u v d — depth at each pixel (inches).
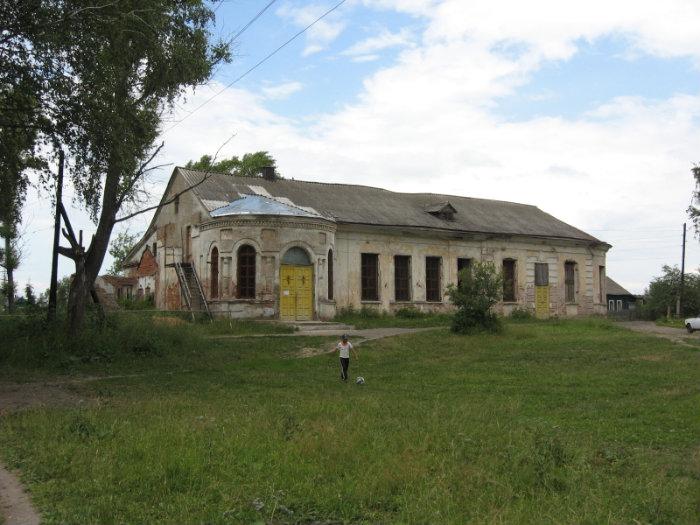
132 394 576.4
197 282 1234.6
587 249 1779.0
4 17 594.6
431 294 1478.8
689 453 368.2
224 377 679.1
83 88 663.8
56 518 258.4
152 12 662.5
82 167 720.3
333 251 1274.6
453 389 592.4
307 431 385.4
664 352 877.2
